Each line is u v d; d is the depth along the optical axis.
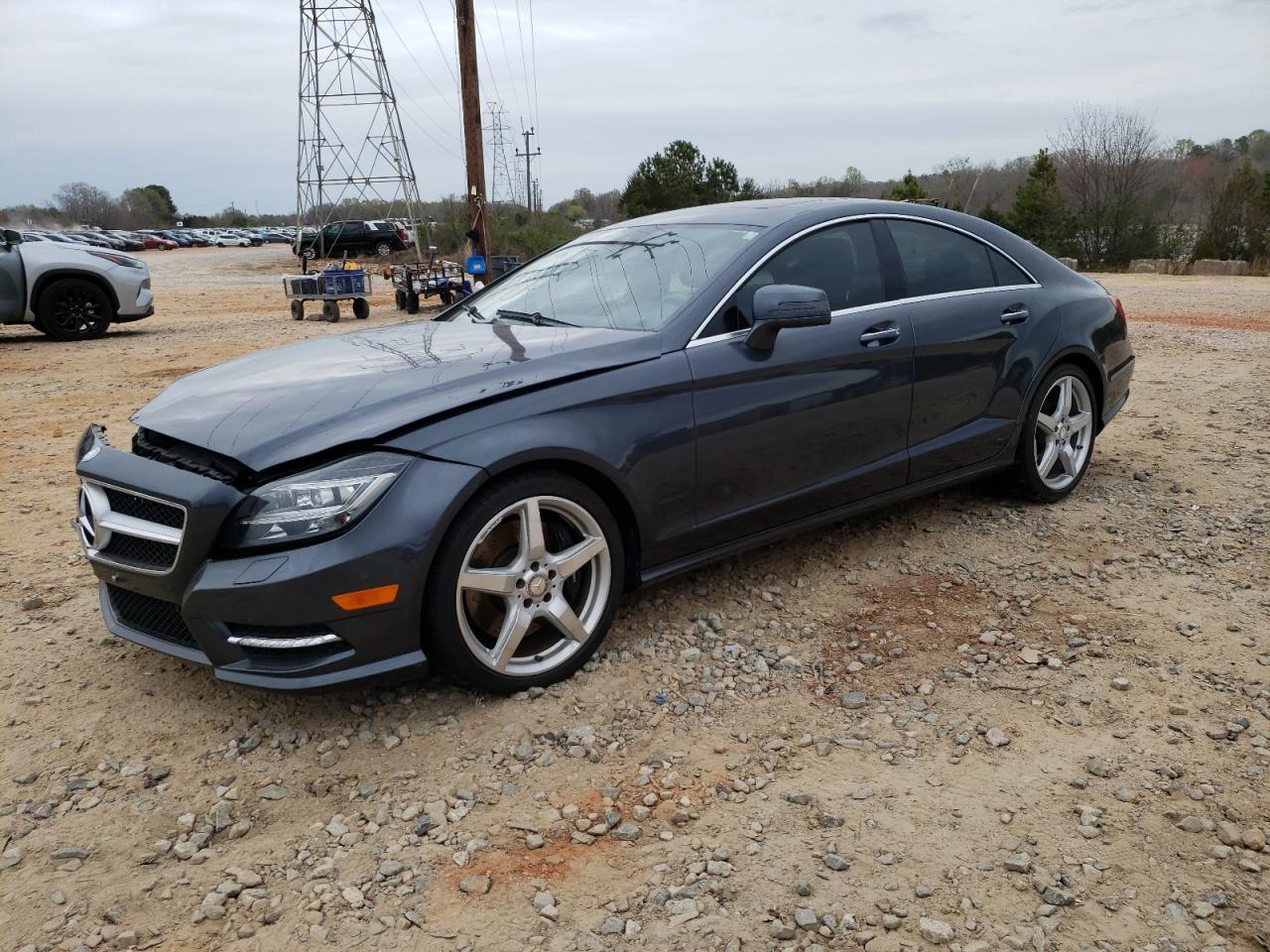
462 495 2.88
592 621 3.32
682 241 4.03
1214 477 5.38
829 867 2.40
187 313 17.92
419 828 2.57
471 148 17.94
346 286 16.09
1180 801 2.62
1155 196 35.31
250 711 3.17
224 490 2.81
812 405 3.78
